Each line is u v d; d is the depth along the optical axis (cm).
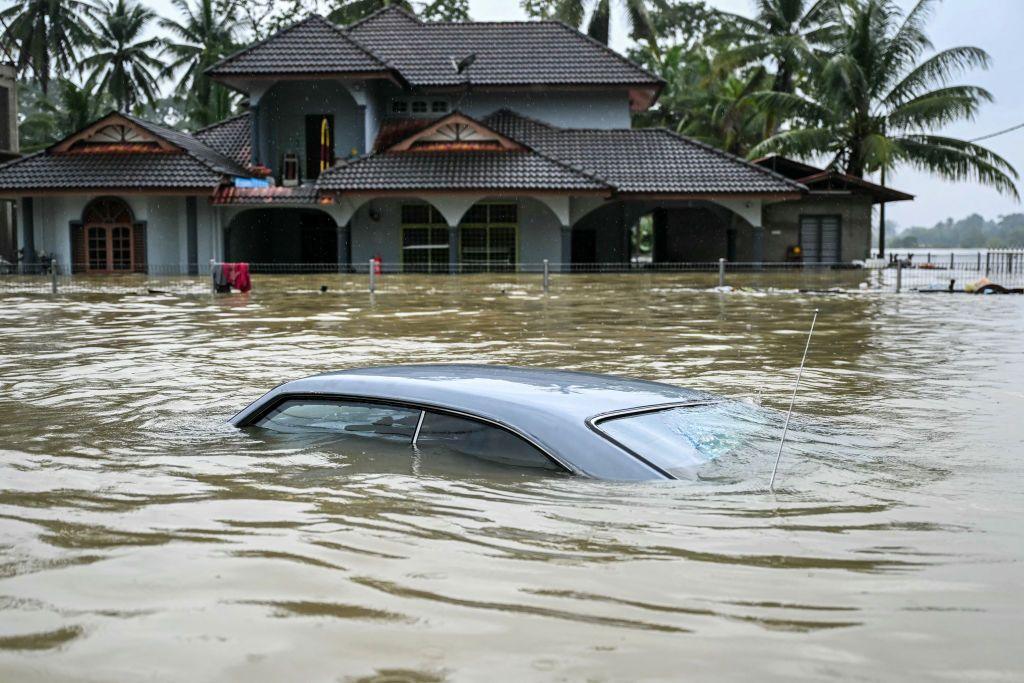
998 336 1084
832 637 214
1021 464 405
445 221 3494
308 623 222
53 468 398
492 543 282
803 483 351
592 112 3731
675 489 334
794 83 4959
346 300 1752
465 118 3378
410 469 365
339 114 3578
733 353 902
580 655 204
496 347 951
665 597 239
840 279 2709
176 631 218
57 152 3400
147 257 3356
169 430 491
